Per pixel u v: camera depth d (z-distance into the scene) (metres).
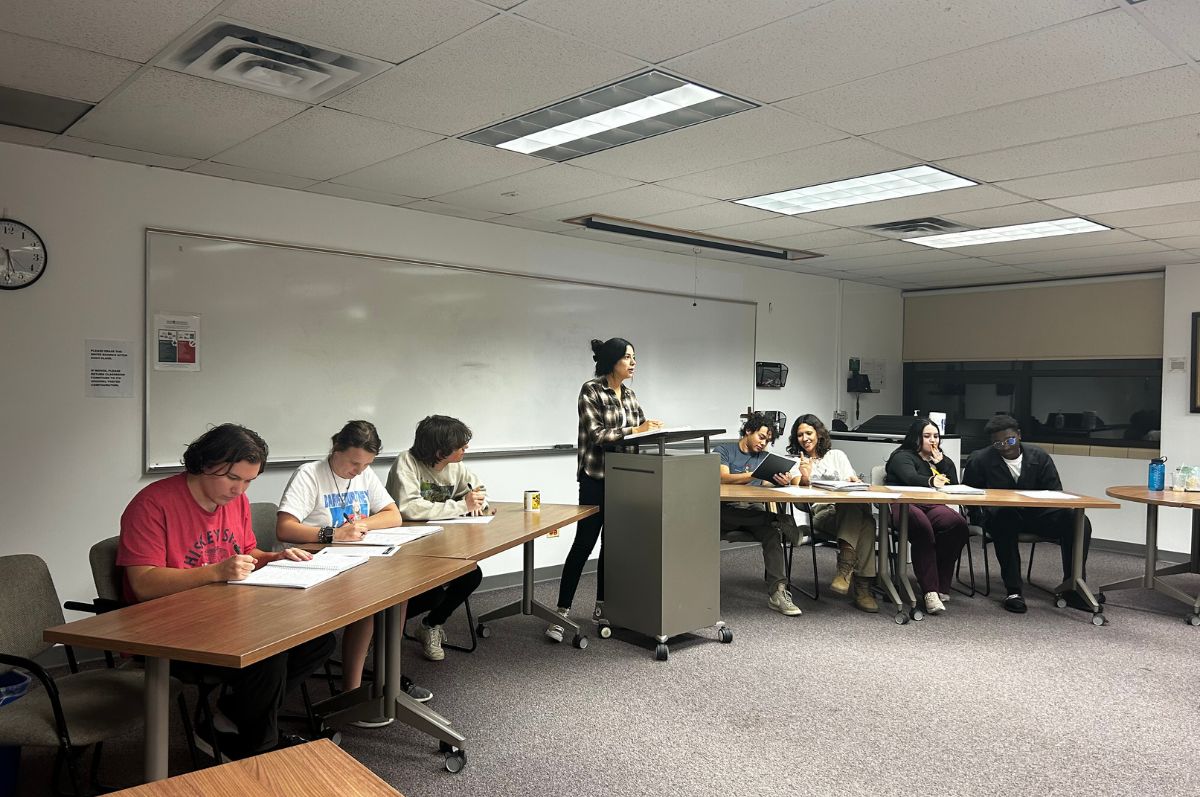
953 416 8.20
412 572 2.54
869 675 3.71
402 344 4.88
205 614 2.02
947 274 7.39
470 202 4.72
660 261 6.36
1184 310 6.54
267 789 1.18
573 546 4.30
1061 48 2.48
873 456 6.67
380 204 4.77
